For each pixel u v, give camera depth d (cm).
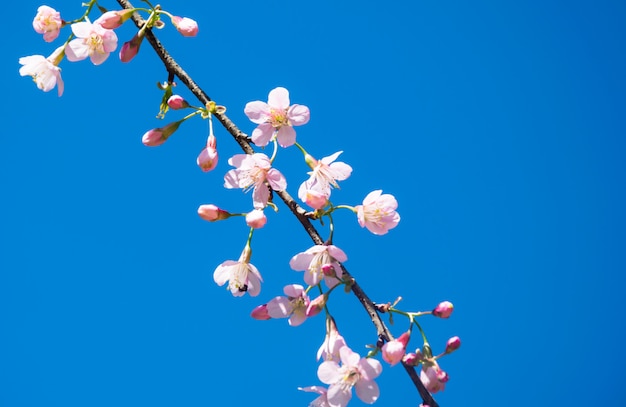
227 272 113
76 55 116
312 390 110
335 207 110
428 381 108
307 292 111
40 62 116
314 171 111
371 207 111
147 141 113
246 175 111
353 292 108
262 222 110
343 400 108
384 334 107
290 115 112
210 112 111
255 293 113
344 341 109
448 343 109
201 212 111
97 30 115
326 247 108
